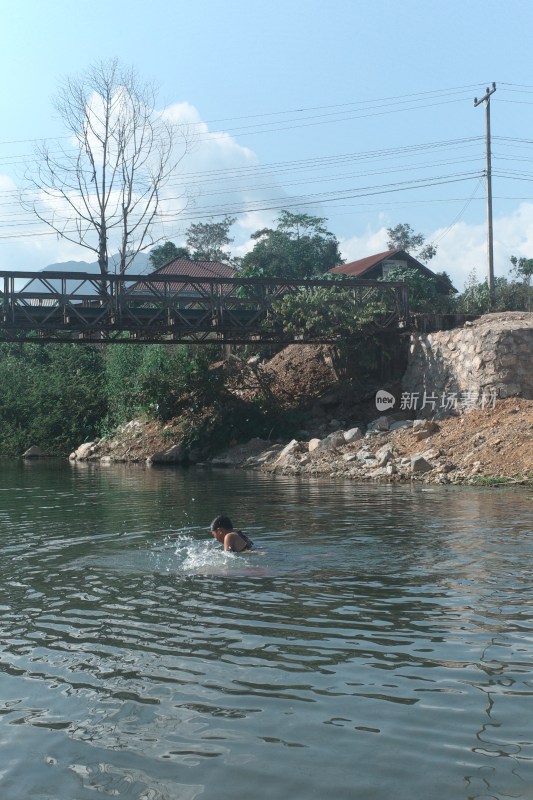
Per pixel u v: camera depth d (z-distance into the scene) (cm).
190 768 456
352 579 943
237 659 648
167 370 3716
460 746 475
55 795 429
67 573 1002
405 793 421
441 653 654
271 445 3297
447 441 2506
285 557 1084
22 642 706
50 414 4391
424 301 4022
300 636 710
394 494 1912
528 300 4088
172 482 2405
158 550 1155
